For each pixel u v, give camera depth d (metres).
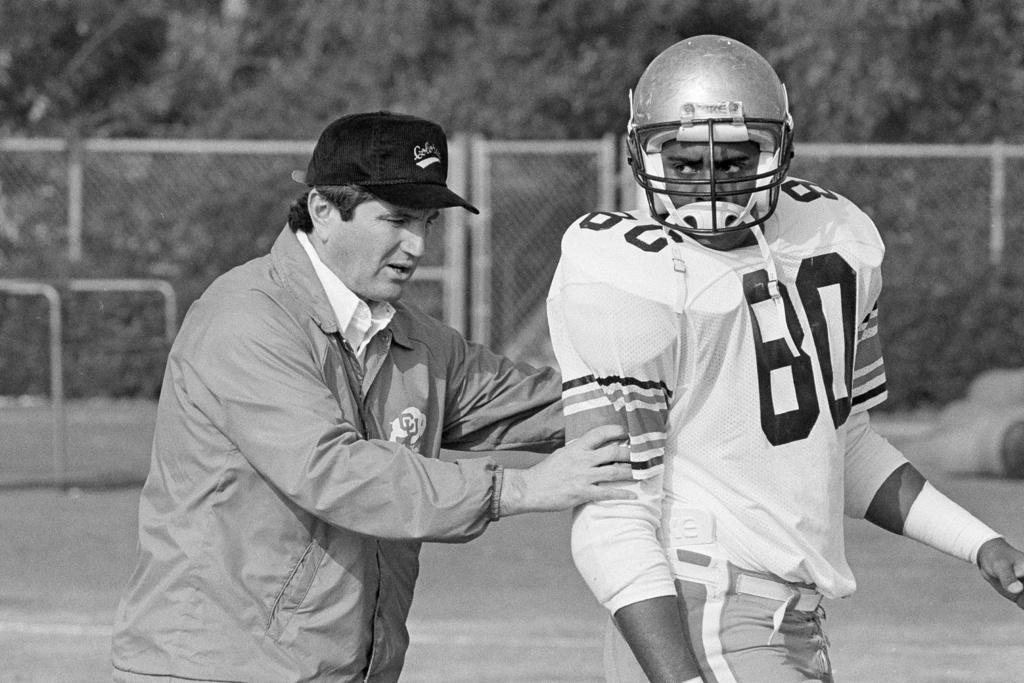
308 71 74.25
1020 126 66.88
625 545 12.26
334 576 13.15
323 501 12.61
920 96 66.12
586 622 27.75
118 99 78.56
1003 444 43.50
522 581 31.16
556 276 12.85
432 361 14.41
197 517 13.12
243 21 80.38
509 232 58.12
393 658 13.80
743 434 12.38
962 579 31.48
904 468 13.93
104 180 59.22
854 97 65.12
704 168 12.49
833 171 57.66
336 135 13.41
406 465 12.62
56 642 26.20
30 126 76.19
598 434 12.39
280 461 12.70
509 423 15.09
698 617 12.37
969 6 66.44
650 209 12.76
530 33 71.44
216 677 12.88
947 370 55.62
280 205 59.03
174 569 13.07
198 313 13.49
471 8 72.25
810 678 12.50
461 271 52.91
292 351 13.10
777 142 12.48
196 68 79.19
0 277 54.84
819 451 12.48
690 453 12.48
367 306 13.77
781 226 12.80
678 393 12.38
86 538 34.97
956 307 55.69
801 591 12.62
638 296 12.16
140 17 80.69
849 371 12.73
